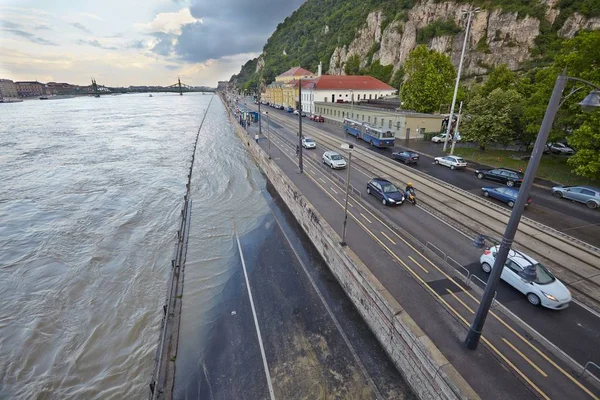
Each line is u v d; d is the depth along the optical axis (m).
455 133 40.31
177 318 17.38
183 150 62.78
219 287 19.84
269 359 14.52
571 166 34.47
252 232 26.78
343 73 142.50
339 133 60.75
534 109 34.16
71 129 94.38
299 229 26.86
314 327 16.16
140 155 58.62
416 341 11.88
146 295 20.17
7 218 31.62
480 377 10.88
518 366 11.30
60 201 36.00
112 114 144.00
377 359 14.20
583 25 83.19
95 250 25.30
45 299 20.12
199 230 27.53
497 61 92.31
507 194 25.70
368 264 17.45
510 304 14.41
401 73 113.12
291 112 100.19
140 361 15.52
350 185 30.59
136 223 30.02
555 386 10.61
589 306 14.27
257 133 60.97
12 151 62.38
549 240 19.84
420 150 44.75
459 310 14.03
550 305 13.74
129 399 13.73
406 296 14.92
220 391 13.15
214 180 41.56
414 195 26.05
